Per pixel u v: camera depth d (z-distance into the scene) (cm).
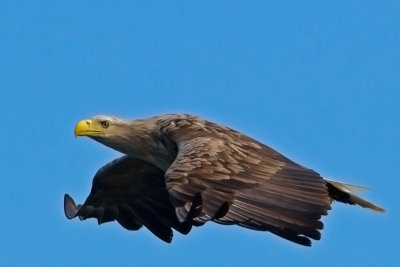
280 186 2062
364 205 2353
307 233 1959
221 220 1950
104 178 2584
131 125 2488
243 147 2183
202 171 2044
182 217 1952
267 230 1955
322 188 2075
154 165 2550
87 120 2536
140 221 2606
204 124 2316
